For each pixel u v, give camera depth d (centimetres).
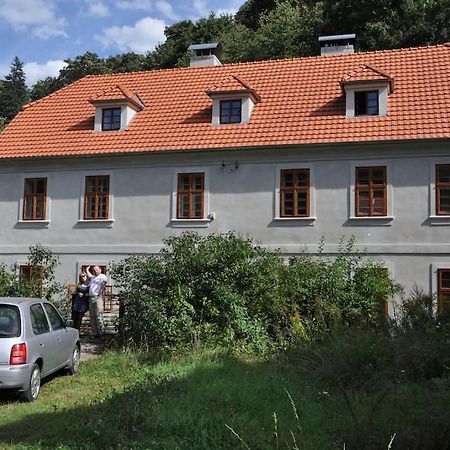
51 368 1046
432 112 1888
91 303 1609
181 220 2038
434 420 635
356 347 1023
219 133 2041
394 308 1596
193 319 1382
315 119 1992
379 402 750
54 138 2219
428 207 1839
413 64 2142
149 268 1431
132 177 2111
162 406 754
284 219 1945
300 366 1079
